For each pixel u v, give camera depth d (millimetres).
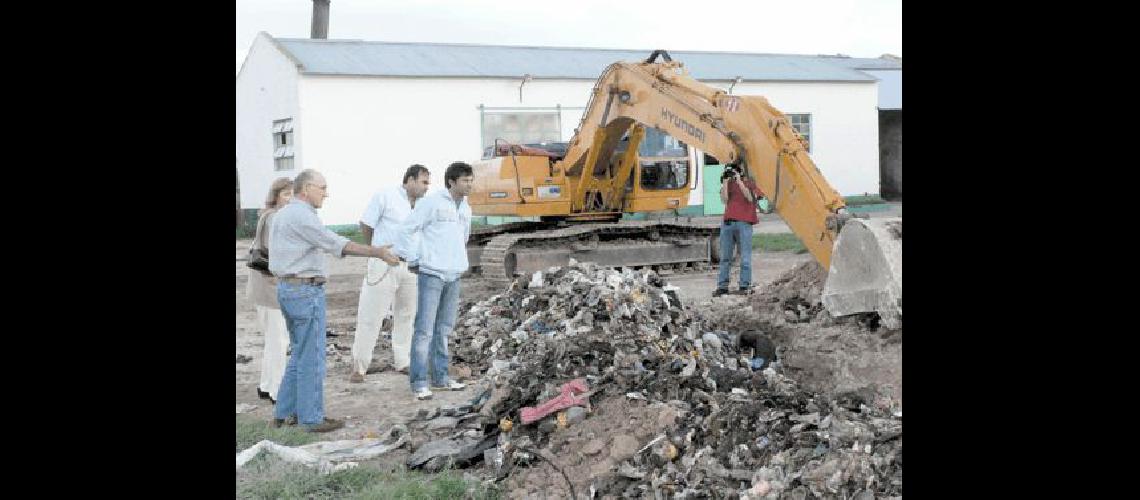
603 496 5137
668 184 15961
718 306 9625
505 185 14945
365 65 26594
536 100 28266
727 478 5047
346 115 26094
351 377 8445
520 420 6062
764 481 4918
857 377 7008
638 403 5824
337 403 7633
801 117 32719
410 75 26594
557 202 15016
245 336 11102
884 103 34750
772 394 6008
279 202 7617
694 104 10570
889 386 6605
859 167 33750
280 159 27172
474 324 9656
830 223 8336
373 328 8375
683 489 5047
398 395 7887
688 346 7711
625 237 15852
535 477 5492
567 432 5770
